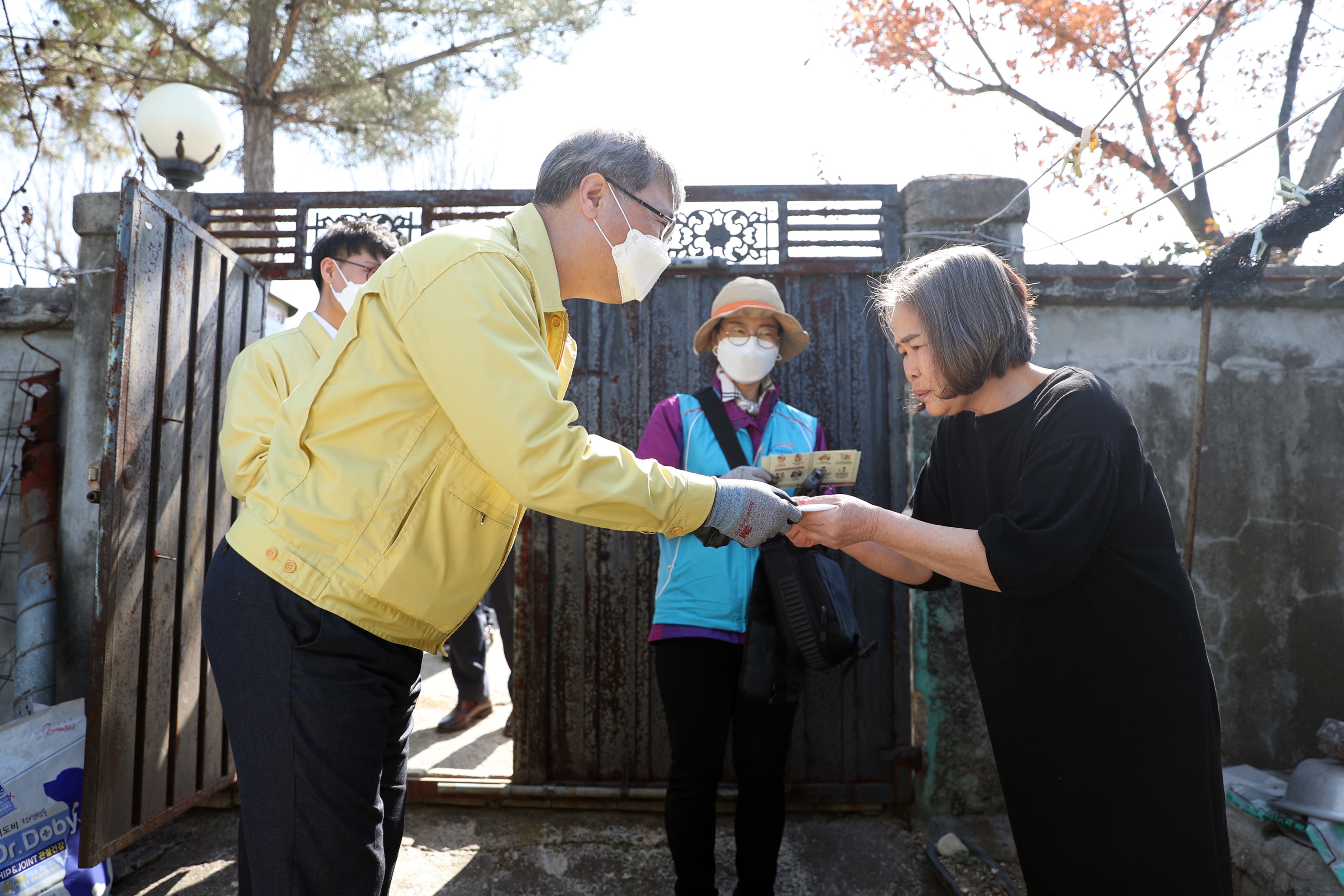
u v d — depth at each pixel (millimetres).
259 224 3488
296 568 1323
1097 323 3357
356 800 1315
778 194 3205
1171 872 1479
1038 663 1565
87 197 3256
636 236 1528
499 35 7004
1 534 3354
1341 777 2344
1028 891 1637
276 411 2029
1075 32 7633
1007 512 1498
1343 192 2062
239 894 1546
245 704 1303
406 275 1353
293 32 6848
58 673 3156
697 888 2312
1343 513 3303
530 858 2805
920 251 3080
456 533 1386
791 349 2785
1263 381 3346
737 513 1448
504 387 1274
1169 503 3299
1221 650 3260
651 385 3207
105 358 3207
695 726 2330
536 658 3121
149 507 2535
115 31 6289
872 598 3113
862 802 3023
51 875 2375
